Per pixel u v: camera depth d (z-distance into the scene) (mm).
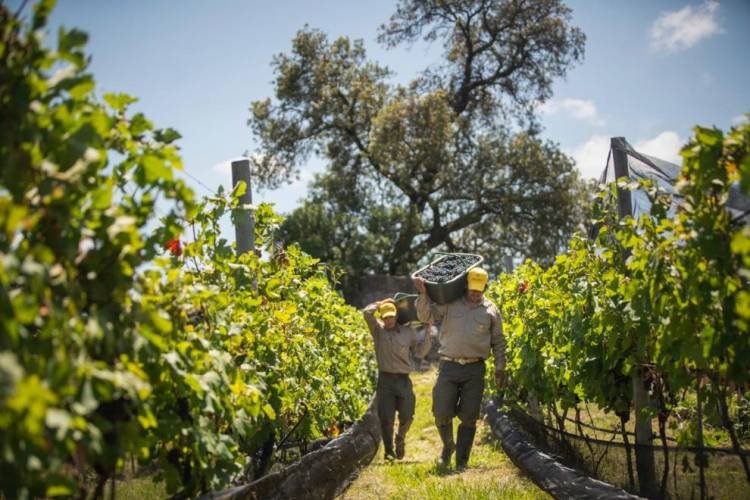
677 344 3941
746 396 5066
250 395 3867
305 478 5371
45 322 2334
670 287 3809
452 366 7672
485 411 11031
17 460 2152
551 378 6527
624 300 4559
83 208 2633
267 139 32719
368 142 31781
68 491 2336
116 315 2721
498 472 6801
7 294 2123
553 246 31906
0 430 2080
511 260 12852
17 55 2393
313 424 6430
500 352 7754
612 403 5414
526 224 32219
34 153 2416
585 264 5527
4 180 2344
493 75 34594
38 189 2410
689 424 4246
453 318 7652
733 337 3398
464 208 33000
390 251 31875
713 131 3199
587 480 5020
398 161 30656
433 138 29844
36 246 2271
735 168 3201
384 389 8875
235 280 4859
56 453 2297
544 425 6609
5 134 2338
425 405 13609
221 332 3943
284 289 5969
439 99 30141
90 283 2648
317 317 7305
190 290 3316
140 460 3271
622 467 4809
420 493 6004
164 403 3277
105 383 2494
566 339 5922
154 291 3053
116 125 2867
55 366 2227
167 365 3143
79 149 2445
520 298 8281
